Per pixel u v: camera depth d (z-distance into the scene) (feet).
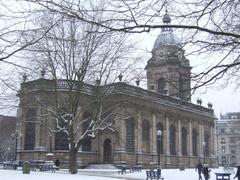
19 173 109.50
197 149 309.22
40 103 128.57
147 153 250.37
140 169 201.36
